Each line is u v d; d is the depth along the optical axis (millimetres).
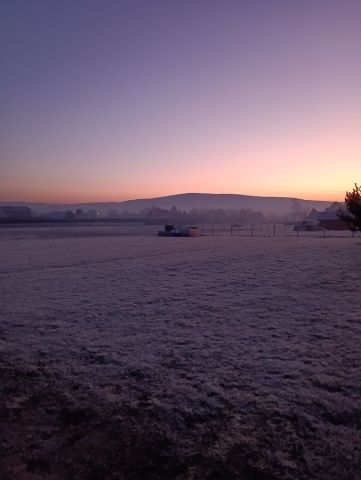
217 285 12602
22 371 5762
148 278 14234
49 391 5055
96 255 23328
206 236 50656
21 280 13930
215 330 7609
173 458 3543
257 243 34344
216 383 5156
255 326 7832
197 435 3922
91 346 6797
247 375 5398
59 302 10250
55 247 30109
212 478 3246
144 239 42625
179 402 4645
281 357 6074
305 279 13547
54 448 3736
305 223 79312
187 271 16031
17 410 4535
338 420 4152
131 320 8438
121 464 3473
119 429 4070
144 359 6113
